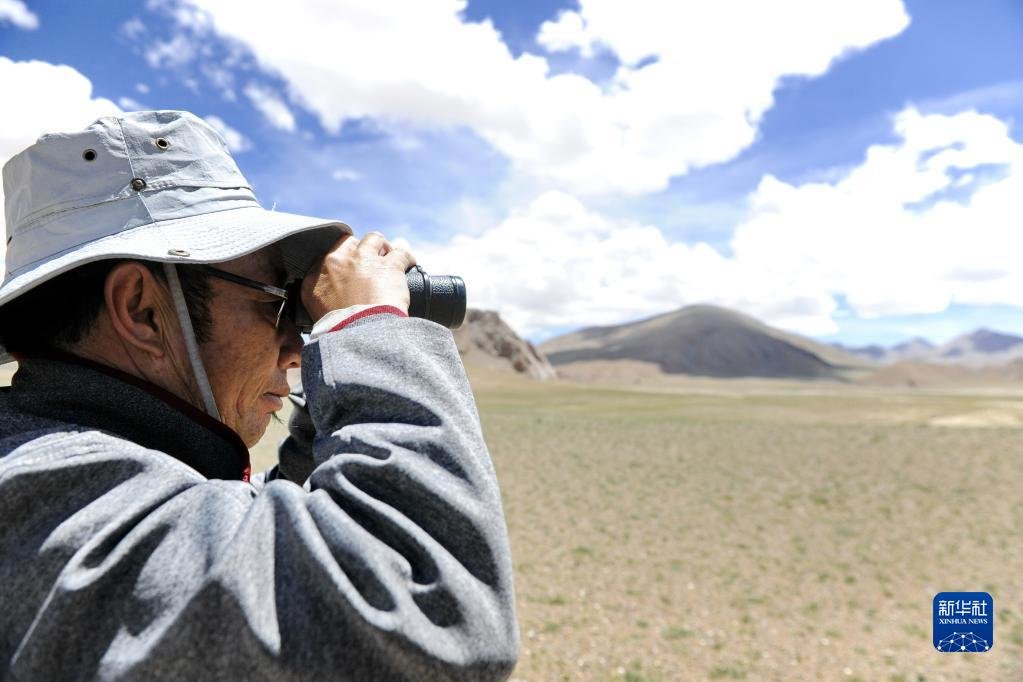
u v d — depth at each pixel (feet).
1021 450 85.51
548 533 48.78
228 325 3.39
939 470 73.56
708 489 65.16
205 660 2.20
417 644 2.28
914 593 36.65
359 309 3.19
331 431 2.96
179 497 2.68
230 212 3.46
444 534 2.59
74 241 3.21
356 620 2.27
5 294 2.98
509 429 115.03
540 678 26.02
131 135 3.34
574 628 31.17
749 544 46.32
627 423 127.54
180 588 2.37
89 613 2.35
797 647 29.53
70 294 3.24
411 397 2.85
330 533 2.48
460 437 2.78
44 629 2.30
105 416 3.14
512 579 2.69
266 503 2.60
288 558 2.43
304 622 2.30
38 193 3.28
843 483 67.51
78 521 2.53
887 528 50.49
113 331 3.30
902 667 27.53
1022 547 44.96
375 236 3.65
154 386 3.24
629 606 34.32
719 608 34.27
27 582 2.44
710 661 27.96
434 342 3.14
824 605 34.83
